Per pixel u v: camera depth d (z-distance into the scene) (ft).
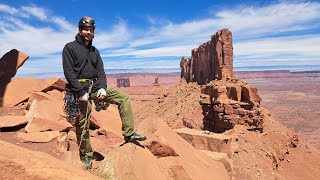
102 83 19.02
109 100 20.12
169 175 23.54
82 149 19.76
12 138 26.00
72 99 17.93
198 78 331.16
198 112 216.33
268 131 174.60
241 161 119.65
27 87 37.83
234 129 161.99
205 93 239.09
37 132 27.07
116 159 19.39
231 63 250.57
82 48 18.10
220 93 184.96
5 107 34.27
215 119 189.06
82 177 13.75
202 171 27.86
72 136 29.68
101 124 36.47
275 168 134.41
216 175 30.27
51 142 26.30
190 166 26.09
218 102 183.32
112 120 38.70
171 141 27.68
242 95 178.40
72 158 20.38
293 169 147.84
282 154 155.12
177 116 240.73
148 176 20.12
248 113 168.55
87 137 19.61
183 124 222.28
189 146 31.53
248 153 132.26
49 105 32.30
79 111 17.99
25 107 35.01
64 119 31.73
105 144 29.84
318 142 414.21
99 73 19.22
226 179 32.35
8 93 36.11
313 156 168.55
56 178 12.98
